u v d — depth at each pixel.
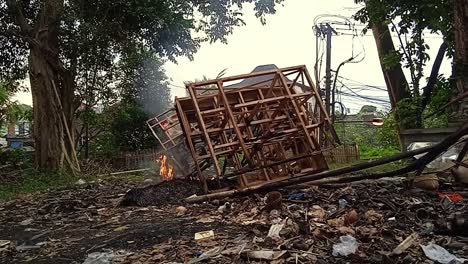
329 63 21.98
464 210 4.73
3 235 5.50
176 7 16.50
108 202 7.73
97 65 19.45
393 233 4.03
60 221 6.19
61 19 15.84
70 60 17.33
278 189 6.62
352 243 3.70
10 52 18.05
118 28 16.28
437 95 12.70
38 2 17.55
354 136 30.66
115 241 4.51
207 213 5.64
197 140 7.75
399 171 6.27
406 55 13.23
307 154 6.86
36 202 8.91
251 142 6.90
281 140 7.24
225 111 7.02
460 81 9.07
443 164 7.12
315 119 7.53
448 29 12.00
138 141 25.31
